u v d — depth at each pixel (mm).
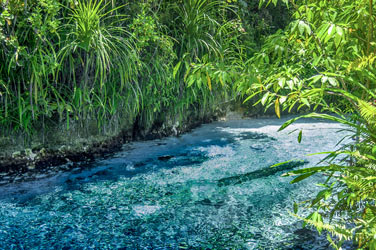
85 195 3146
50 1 3488
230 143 4832
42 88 3676
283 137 5082
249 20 7109
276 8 7461
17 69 3701
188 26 5102
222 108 6480
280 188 3252
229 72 2301
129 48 4441
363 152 2072
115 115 4578
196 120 5977
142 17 4227
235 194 3143
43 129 3908
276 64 2527
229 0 5582
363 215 1958
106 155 4344
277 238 2400
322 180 3404
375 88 2191
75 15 3758
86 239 2422
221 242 2373
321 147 4480
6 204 2943
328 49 2189
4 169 3715
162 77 4684
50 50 3963
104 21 4445
